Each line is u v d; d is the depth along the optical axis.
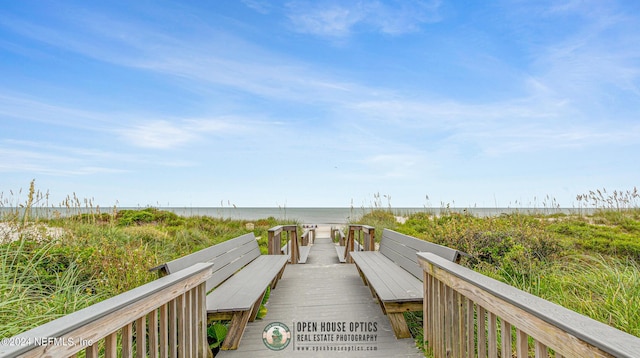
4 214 5.15
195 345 2.43
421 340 3.04
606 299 3.06
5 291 2.88
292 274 6.11
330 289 4.95
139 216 13.09
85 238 5.58
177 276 2.18
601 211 10.91
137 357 1.80
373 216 14.67
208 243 7.89
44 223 5.90
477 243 5.36
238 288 3.49
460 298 2.18
